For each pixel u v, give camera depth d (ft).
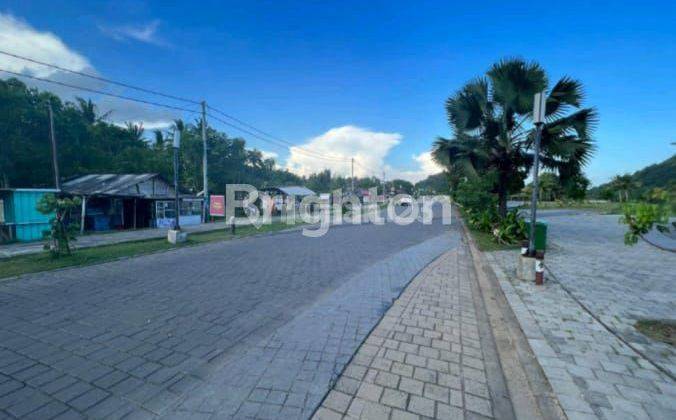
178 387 9.52
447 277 22.40
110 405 8.71
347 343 12.27
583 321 13.74
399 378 9.99
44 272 23.16
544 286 19.02
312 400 8.85
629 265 24.44
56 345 12.14
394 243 38.19
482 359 11.25
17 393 9.23
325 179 237.45
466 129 39.96
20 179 62.18
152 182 64.28
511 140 38.22
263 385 9.55
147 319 14.64
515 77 34.14
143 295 18.08
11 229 39.60
